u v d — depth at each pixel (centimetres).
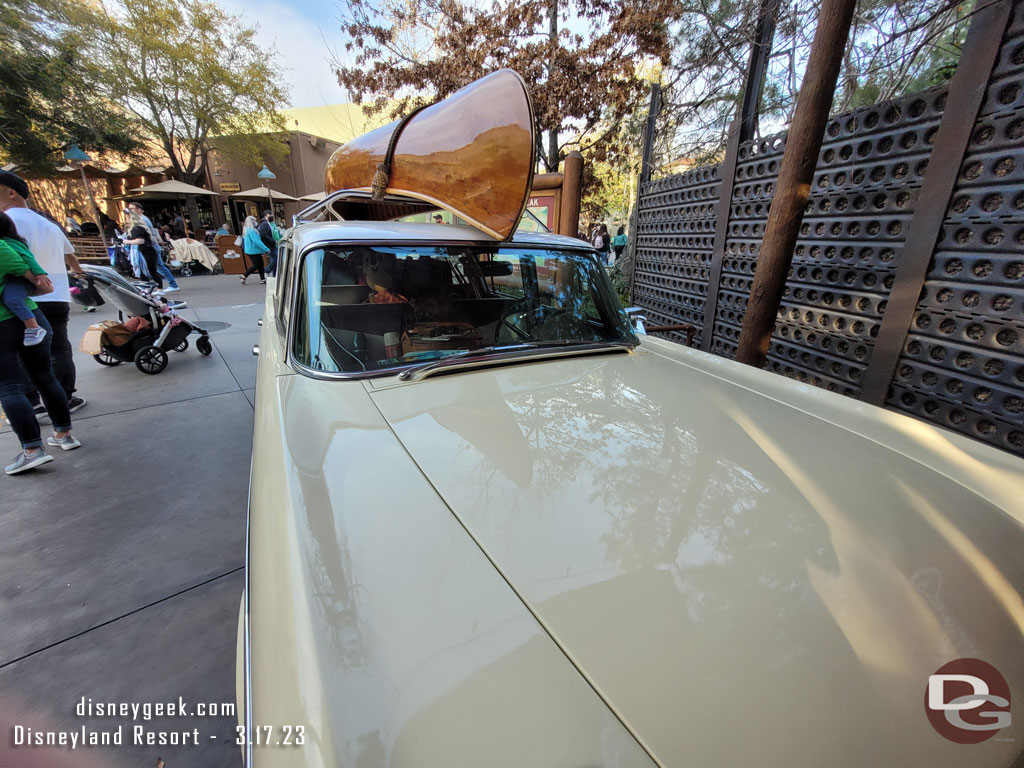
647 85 675
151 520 237
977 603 88
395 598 79
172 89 1627
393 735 62
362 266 184
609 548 91
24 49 1305
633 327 249
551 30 678
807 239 324
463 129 192
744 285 392
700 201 447
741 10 370
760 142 364
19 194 318
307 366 162
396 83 769
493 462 114
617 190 1132
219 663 161
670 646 74
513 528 94
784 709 68
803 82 228
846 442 140
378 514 96
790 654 75
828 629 79
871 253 283
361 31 751
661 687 69
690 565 88
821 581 88
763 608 81
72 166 1505
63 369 354
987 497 118
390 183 231
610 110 741
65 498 254
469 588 81
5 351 262
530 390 155
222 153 1853
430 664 70
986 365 223
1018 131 204
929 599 87
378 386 153
